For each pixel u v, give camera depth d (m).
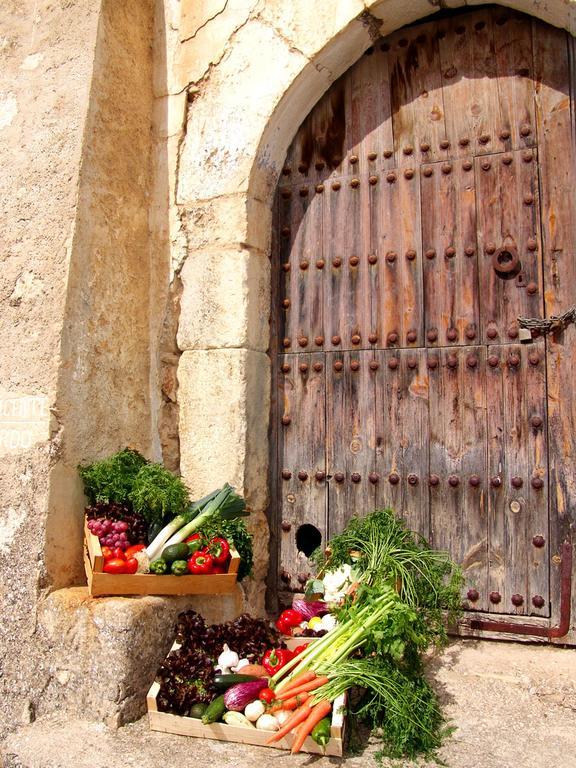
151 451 3.94
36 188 3.60
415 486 3.57
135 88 3.93
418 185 3.67
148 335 3.98
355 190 3.82
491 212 3.50
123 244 3.81
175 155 3.98
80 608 3.03
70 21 3.71
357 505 3.68
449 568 3.41
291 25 3.69
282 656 2.90
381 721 2.73
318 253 3.88
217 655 2.95
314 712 2.54
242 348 3.70
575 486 3.26
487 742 2.62
